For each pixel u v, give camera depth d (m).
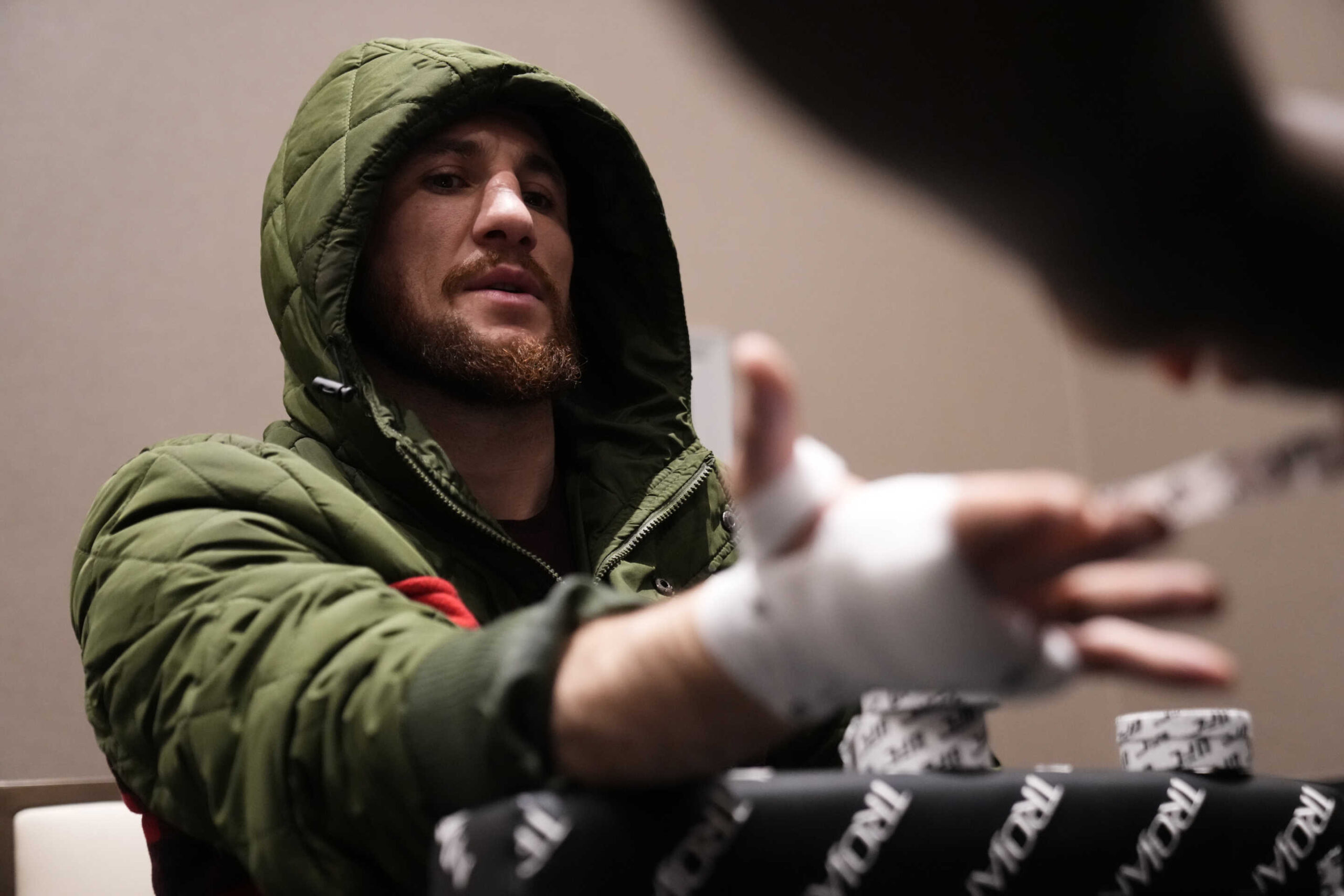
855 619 0.35
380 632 0.61
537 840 0.43
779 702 0.39
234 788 0.64
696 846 0.45
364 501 1.06
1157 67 0.12
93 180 1.90
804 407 2.18
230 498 0.87
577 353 1.30
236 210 1.98
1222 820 0.57
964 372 2.35
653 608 0.48
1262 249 0.12
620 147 1.35
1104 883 0.52
